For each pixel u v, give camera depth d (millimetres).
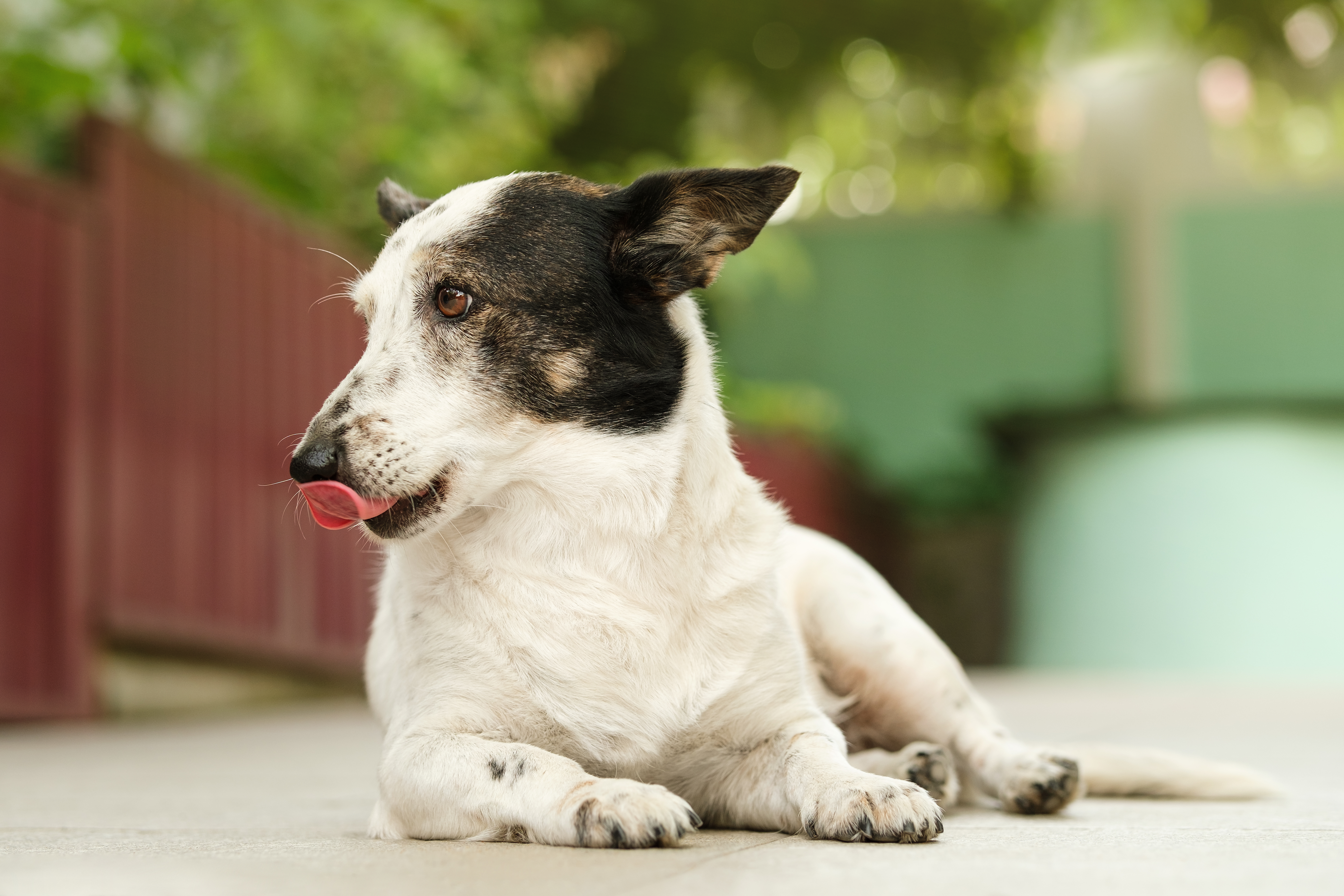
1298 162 22406
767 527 3168
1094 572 16750
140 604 7984
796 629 3545
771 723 2994
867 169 21516
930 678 3613
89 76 8336
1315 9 19594
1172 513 16359
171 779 4613
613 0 15391
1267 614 15891
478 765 2715
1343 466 15922
